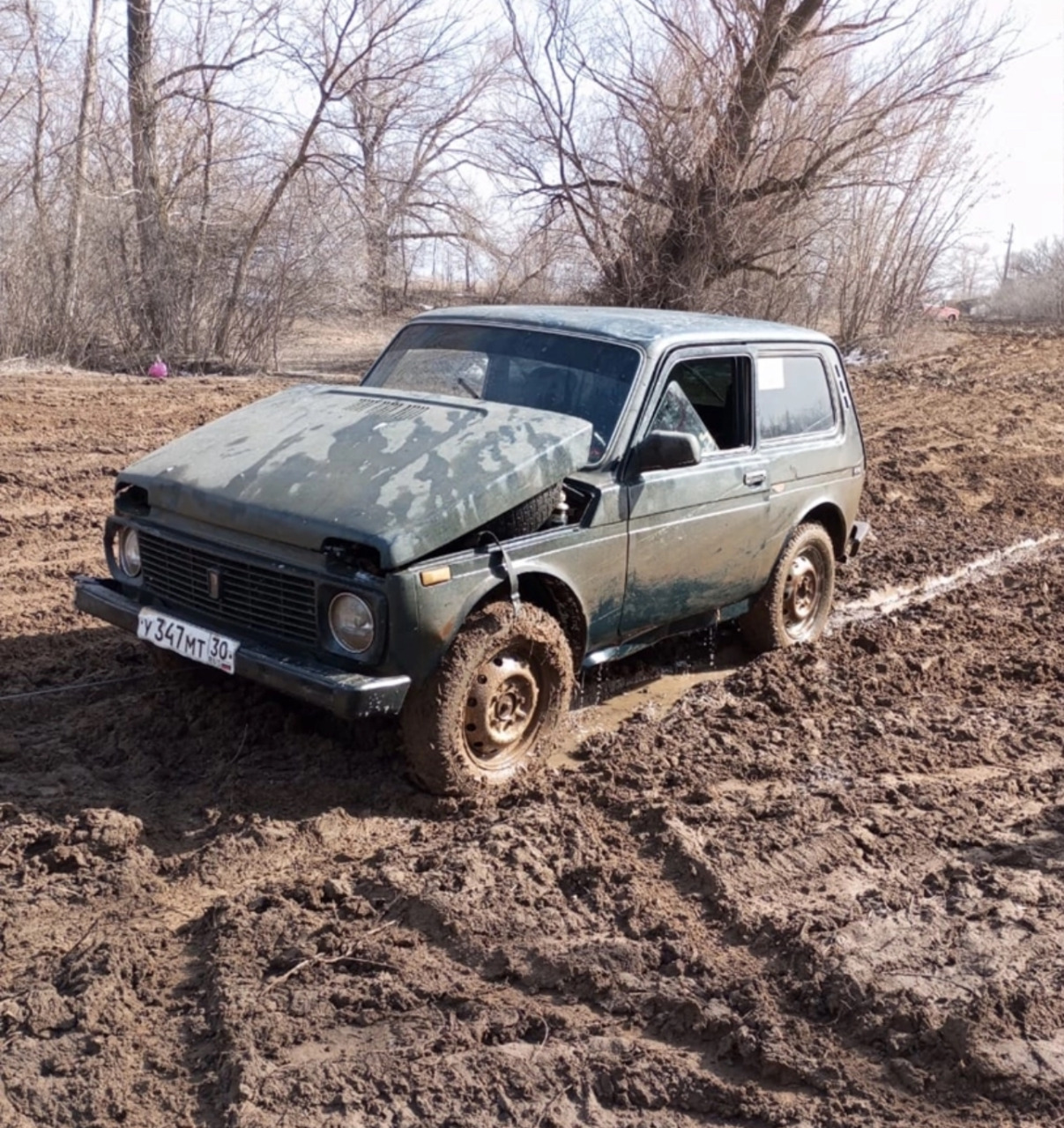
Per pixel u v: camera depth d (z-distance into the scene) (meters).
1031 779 5.97
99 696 6.32
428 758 5.26
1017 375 21.28
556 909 4.62
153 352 20.17
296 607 5.11
